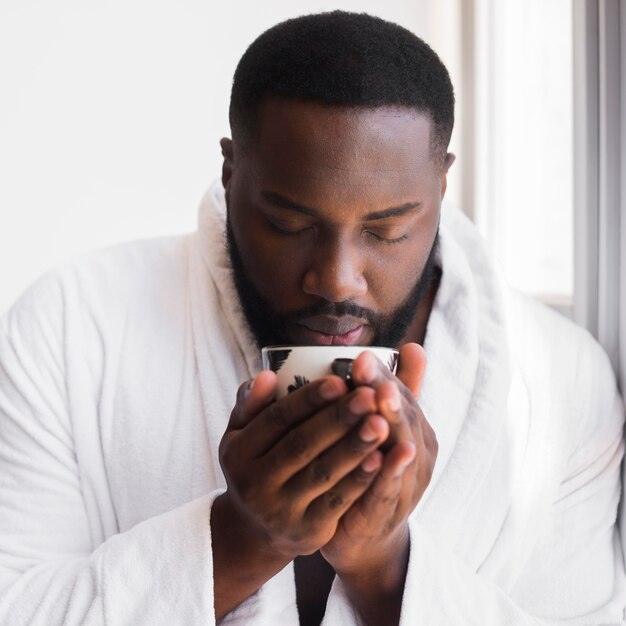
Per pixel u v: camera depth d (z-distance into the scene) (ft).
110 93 7.34
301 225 2.95
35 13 7.23
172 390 3.50
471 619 2.82
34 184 7.30
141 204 7.42
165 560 2.76
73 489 3.43
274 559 2.68
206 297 3.59
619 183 3.92
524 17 6.57
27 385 3.46
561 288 6.27
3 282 7.30
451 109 3.25
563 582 3.61
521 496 3.61
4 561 3.20
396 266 3.03
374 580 2.76
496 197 6.71
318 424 2.18
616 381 3.98
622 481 3.94
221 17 7.36
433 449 2.57
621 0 3.80
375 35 3.05
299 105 2.87
